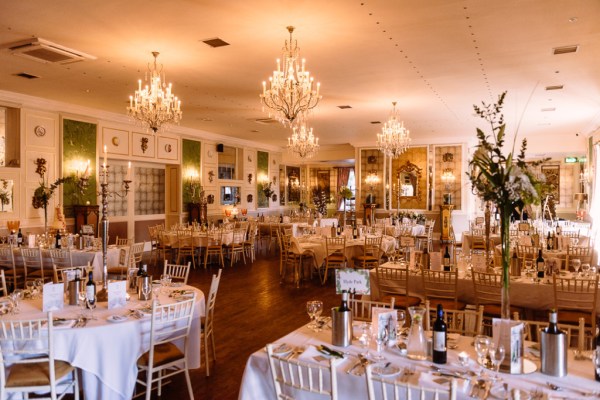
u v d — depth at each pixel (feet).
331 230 33.09
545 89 30.07
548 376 8.34
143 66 25.18
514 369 8.48
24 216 33.01
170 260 39.45
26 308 13.46
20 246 28.25
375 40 20.90
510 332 8.54
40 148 34.01
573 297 16.17
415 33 20.02
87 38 20.83
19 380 10.79
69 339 11.48
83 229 30.14
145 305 13.73
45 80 28.25
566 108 36.55
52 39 20.98
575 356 9.21
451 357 9.29
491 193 8.93
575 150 52.85
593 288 16.08
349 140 59.41
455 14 17.95
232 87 30.07
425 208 57.67
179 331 13.61
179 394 13.78
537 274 18.15
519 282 17.08
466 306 19.54
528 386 7.92
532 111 38.01
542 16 18.08
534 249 26.25
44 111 34.24
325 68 25.44
